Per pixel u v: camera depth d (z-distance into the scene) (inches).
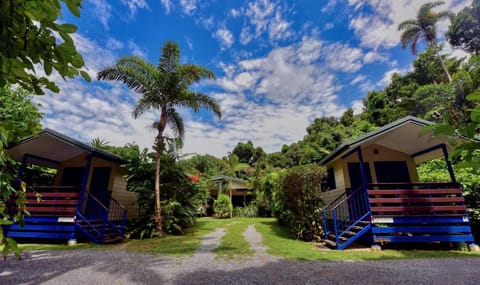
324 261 204.5
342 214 348.8
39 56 44.8
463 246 258.8
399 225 265.6
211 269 182.4
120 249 262.5
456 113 360.2
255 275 167.2
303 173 329.1
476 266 188.4
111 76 344.2
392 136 318.0
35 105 353.1
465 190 290.2
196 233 386.6
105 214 312.8
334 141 1034.7
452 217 258.8
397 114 903.1
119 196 409.7
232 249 255.8
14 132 56.2
